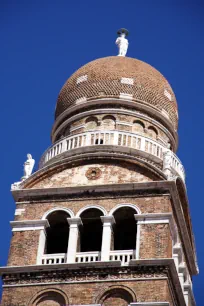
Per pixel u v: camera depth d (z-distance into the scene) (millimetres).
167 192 72438
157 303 66562
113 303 67438
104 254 70000
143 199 72375
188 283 75438
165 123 81625
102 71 82625
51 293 68688
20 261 70688
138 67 83500
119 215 72750
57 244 74188
